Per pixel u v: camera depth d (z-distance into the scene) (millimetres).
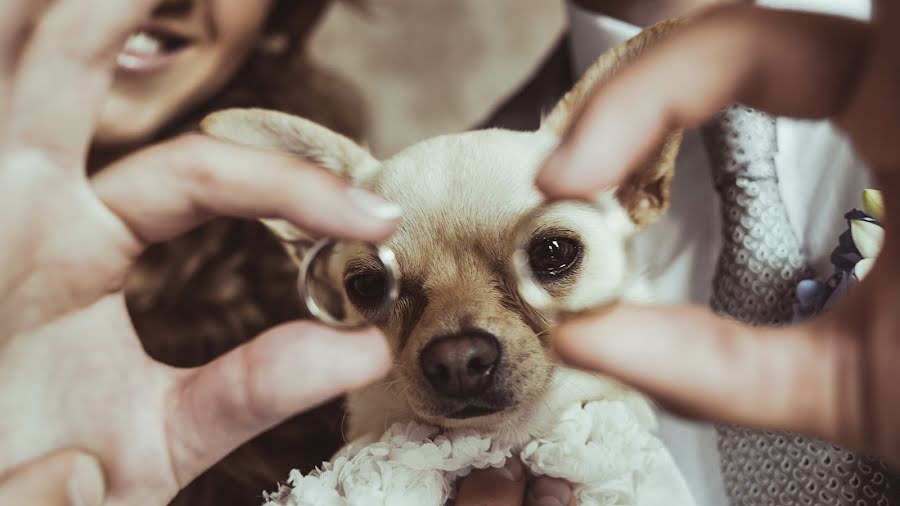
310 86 719
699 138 542
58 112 291
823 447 408
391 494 364
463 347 399
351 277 449
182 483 314
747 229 448
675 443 516
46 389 304
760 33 258
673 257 542
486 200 433
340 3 853
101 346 310
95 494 296
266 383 302
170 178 299
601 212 441
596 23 596
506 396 403
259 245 641
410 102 1068
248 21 569
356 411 453
